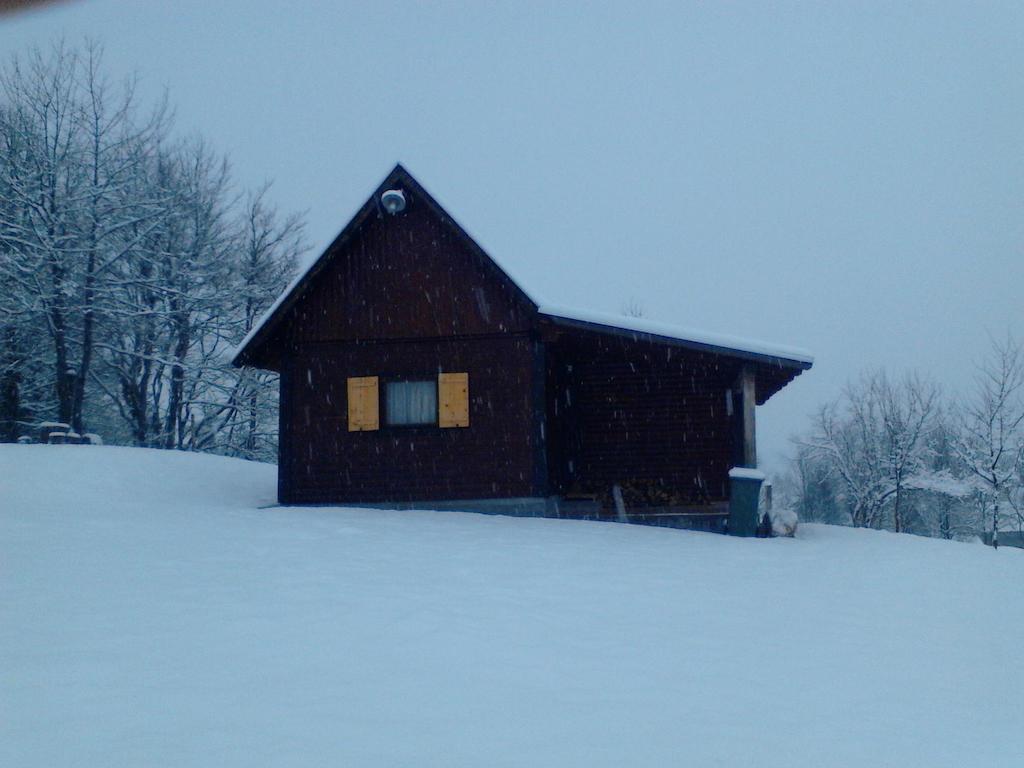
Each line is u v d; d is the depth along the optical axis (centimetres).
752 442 1522
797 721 537
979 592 1023
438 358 1662
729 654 685
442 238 1686
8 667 577
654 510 1734
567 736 489
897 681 640
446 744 467
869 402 3803
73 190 2686
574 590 891
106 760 430
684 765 455
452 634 691
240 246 3083
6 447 1853
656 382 1878
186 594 793
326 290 1708
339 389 1688
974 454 3391
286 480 1678
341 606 766
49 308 2595
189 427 2969
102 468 1778
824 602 909
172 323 2844
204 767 425
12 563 909
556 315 1581
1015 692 631
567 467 1855
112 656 605
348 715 505
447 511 1612
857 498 3803
